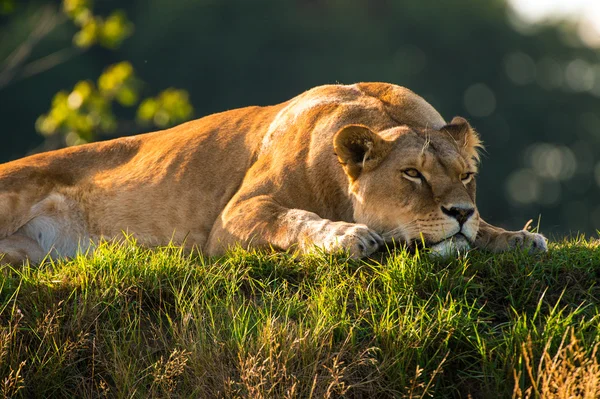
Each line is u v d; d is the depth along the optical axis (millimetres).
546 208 56375
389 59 59312
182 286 9984
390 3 61906
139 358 9344
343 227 10188
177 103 24094
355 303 9578
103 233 12234
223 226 11211
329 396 8641
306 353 8977
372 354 9109
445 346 9062
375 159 10445
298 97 12086
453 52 61125
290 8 58406
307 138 11336
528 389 8352
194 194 11930
